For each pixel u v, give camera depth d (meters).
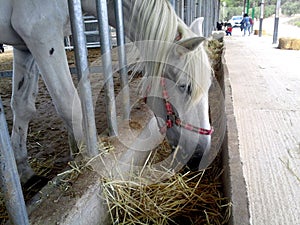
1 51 7.00
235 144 1.23
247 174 1.26
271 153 1.45
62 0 1.17
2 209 1.13
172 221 1.06
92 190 0.94
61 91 1.22
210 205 1.11
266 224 0.96
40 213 0.82
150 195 1.14
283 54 5.14
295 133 1.71
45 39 1.16
